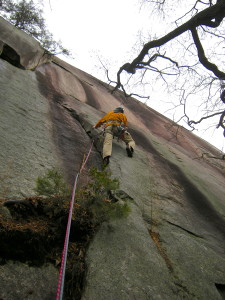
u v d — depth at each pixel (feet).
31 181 10.87
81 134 19.15
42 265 7.55
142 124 33.47
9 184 9.93
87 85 34.50
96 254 8.41
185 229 13.24
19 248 7.38
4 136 12.82
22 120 15.51
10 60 23.35
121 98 39.70
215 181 24.81
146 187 15.70
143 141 25.05
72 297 7.27
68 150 15.78
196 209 16.42
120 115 19.02
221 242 13.84
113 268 8.16
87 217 9.38
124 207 9.89
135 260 8.84
